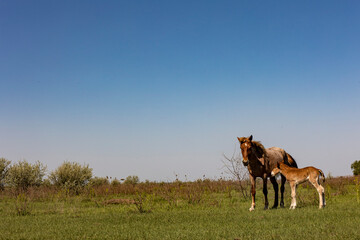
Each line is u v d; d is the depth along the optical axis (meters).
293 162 14.64
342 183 20.75
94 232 7.87
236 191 20.41
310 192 15.70
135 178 35.84
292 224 7.87
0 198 19.42
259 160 12.20
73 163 25.75
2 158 25.55
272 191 19.53
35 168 24.95
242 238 6.52
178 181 17.88
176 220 9.52
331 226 7.22
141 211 12.23
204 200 14.96
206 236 6.82
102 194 21.88
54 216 11.55
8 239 7.21
